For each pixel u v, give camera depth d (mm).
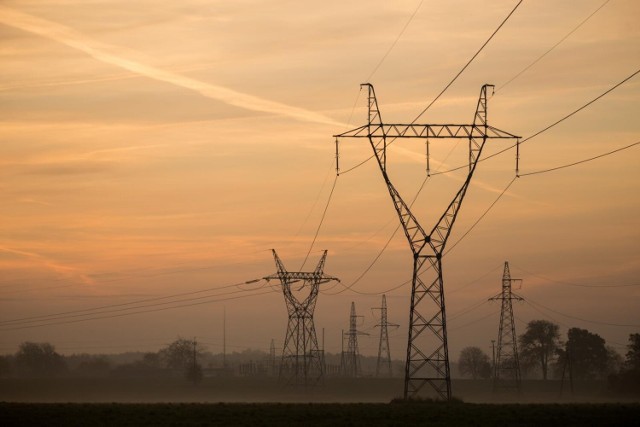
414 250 98438
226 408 94438
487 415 85125
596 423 78750
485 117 94375
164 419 83000
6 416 85188
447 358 100062
